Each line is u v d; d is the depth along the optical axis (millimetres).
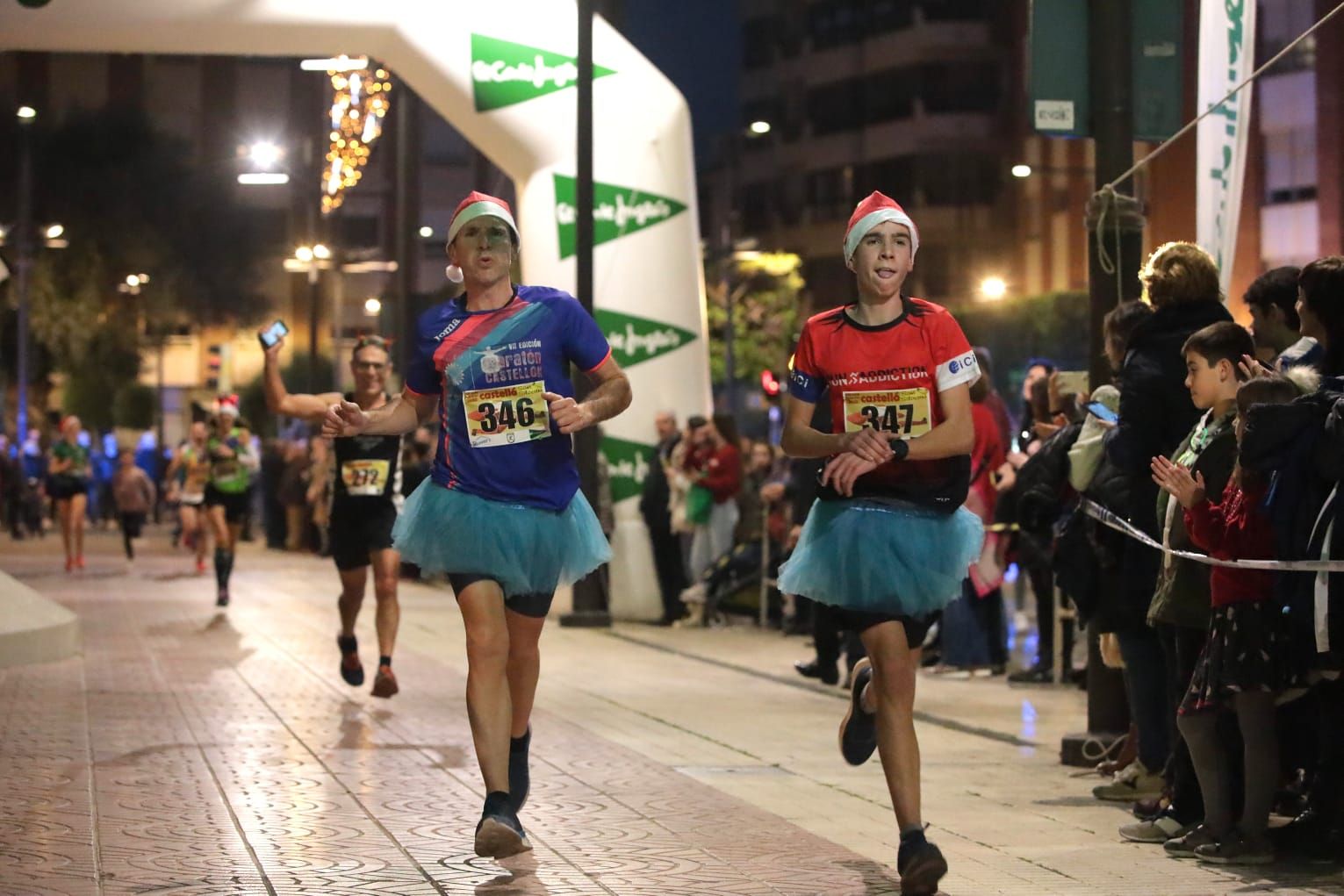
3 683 10422
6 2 15180
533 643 6059
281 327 9250
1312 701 6359
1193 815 6270
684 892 5301
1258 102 34594
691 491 16203
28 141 45844
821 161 69062
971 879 5598
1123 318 7176
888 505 5566
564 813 6637
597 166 16578
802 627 15008
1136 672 7051
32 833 6008
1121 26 8336
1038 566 11312
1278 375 5660
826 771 7895
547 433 5934
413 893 5207
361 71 16469
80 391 51312
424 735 8602
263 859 5637
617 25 19094
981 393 11891
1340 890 5438
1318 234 33688
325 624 15180
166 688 10352
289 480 30516
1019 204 51656
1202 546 5863
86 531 41031
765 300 52500
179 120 57219
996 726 9406
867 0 66625
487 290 6027
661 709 10047
